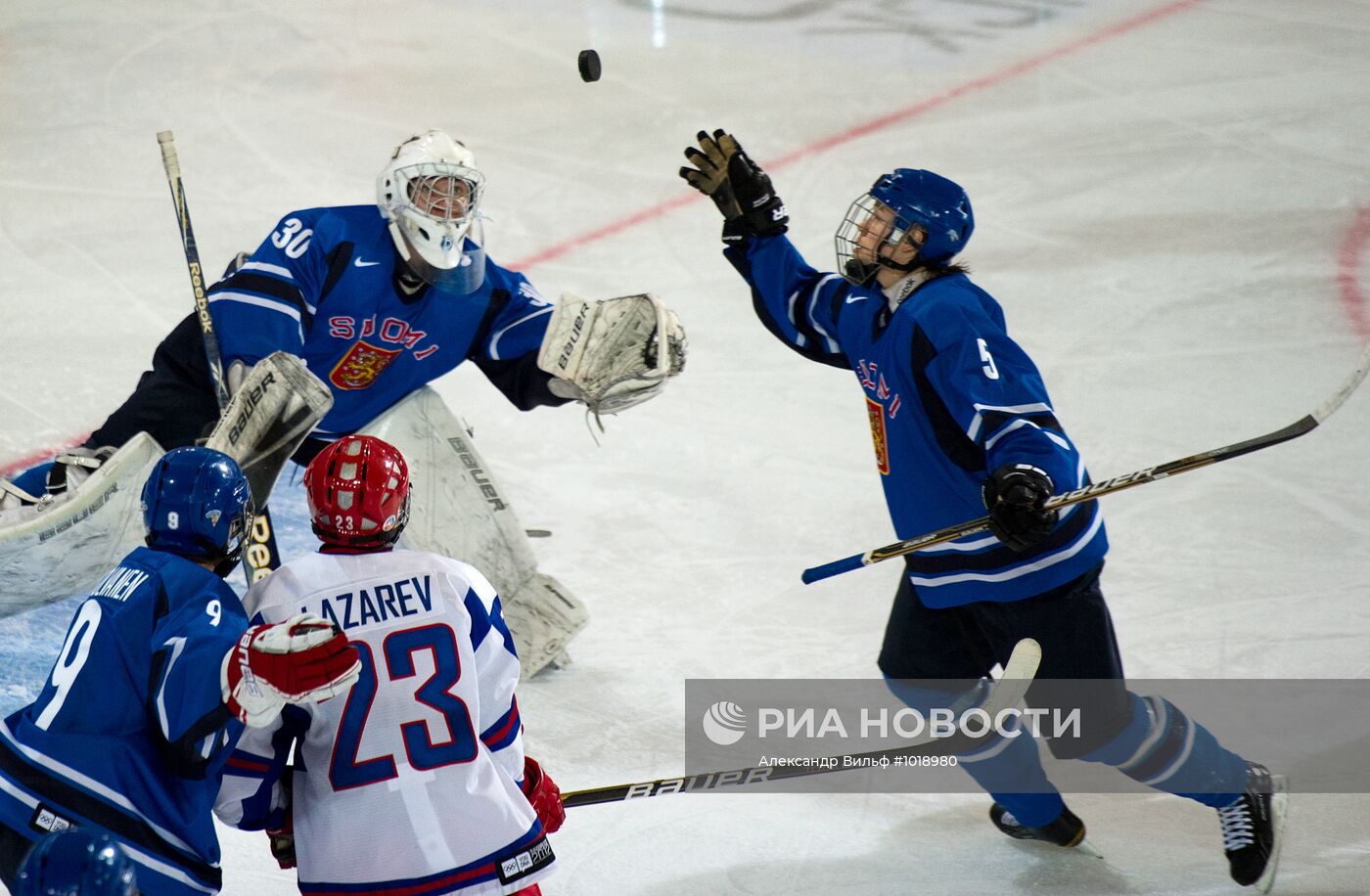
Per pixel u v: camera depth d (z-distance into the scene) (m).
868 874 10.85
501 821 8.06
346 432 14.01
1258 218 25.89
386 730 7.95
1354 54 33.47
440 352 13.88
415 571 8.26
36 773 7.75
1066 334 22.02
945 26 36.06
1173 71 32.91
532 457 18.92
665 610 15.21
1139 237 25.38
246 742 8.02
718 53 34.62
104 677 7.86
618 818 11.63
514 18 36.84
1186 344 21.52
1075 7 37.12
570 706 13.43
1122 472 17.84
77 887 5.94
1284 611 14.63
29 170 28.41
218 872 8.20
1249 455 18.17
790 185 28.14
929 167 28.61
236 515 8.40
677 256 25.38
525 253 25.44
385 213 12.91
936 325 10.44
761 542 16.69
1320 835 11.16
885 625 14.84
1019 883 10.73
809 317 11.88
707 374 21.34
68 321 22.42
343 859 7.88
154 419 13.02
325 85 32.62
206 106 31.44
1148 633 14.30
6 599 12.40
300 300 12.73
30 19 35.94
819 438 19.38
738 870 10.91
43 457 18.12
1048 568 10.41
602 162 29.14
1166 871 10.89
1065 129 30.16
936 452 10.66
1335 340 21.42
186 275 24.27
